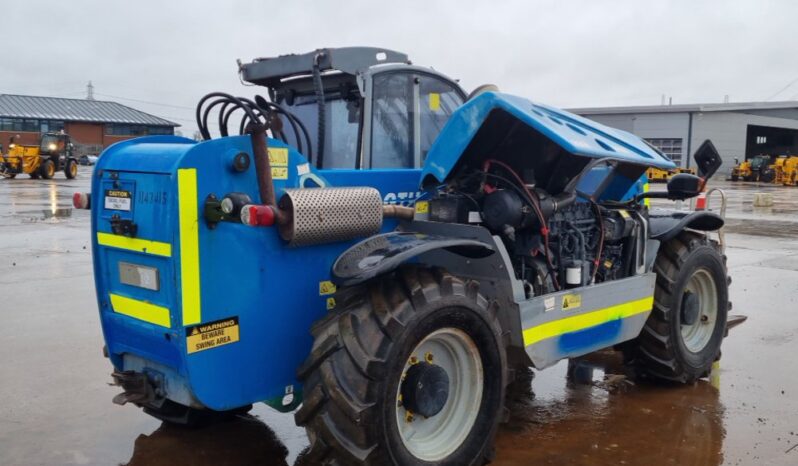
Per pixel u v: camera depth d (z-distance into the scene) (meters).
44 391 4.30
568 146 3.32
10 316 6.09
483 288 3.44
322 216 2.93
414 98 3.96
